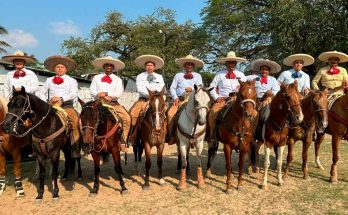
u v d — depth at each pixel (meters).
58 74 8.01
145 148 7.40
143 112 7.51
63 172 8.98
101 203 6.58
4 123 5.92
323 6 19.70
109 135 6.77
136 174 8.60
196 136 7.20
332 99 7.90
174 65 29.06
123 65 8.18
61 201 6.71
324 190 7.11
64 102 7.86
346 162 9.48
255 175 8.34
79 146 7.68
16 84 7.89
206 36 28.02
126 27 32.31
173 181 7.99
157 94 6.98
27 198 6.92
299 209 6.11
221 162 10.06
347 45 19.30
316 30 19.92
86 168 9.40
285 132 7.12
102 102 7.00
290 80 8.73
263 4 26.22
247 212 6.03
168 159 10.50
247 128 6.72
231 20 25.75
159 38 31.52
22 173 8.87
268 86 8.70
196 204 6.45
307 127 7.56
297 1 20.02
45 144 6.53
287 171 7.94
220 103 7.74
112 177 8.38
